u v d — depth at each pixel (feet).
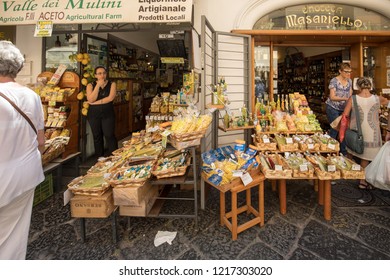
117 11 9.78
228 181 7.65
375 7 14.19
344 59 18.19
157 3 9.62
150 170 8.00
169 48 17.43
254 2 13.61
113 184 7.29
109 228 8.56
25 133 5.56
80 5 9.91
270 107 12.84
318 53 22.17
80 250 7.41
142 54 25.25
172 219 9.02
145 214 7.84
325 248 7.24
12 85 5.42
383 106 15.15
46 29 10.00
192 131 8.08
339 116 12.37
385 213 9.09
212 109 10.11
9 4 10.21
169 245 7.56
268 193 11.14
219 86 11.41
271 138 10.86
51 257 7.11
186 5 9.52
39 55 14.42
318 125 11.20
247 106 13.87
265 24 14.42
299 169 8.52
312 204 9.97
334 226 8.34
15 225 5.73
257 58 15.81
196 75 13.97
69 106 12.89
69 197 7.32
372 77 16.78
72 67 14.12
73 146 13.08
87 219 9.18
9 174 5.16
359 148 10.51
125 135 21.35
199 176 11.25
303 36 14.44
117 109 19.84
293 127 11.03
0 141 5.01
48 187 11.03
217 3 13.82
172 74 28.35
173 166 8.48
